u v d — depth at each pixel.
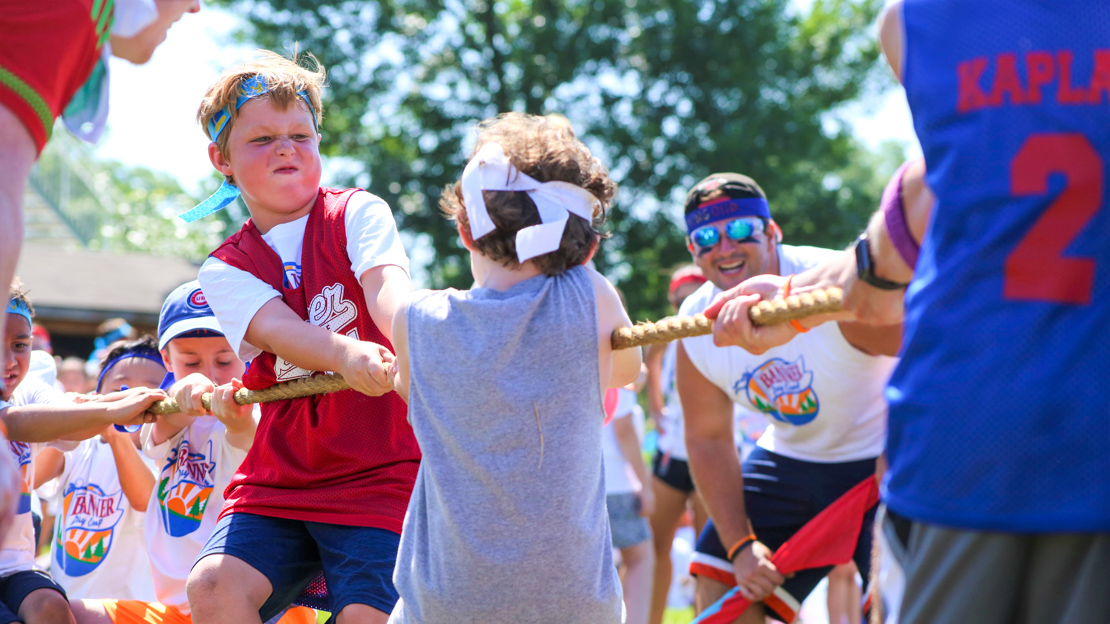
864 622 2.95
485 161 2.05
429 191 23.25
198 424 3.44
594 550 2.05
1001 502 1.43
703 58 23.14
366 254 2.58
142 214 54.34
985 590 1.48
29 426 3.22
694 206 3.87
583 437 2.02
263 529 2.65
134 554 3.75
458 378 1.98
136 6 1.96
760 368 3.48
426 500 2.09
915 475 1.51
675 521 5.74
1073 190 1.44
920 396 1.51
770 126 22.64
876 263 1.76
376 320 2.51
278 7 22.81
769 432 3.88
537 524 1.98
